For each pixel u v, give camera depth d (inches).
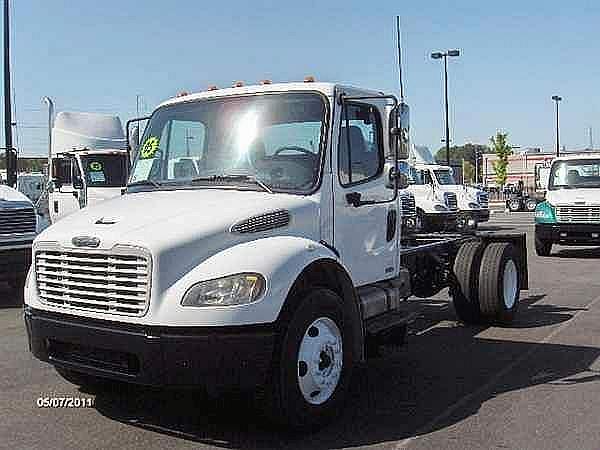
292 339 194.4
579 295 455.5
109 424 215.5
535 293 465.1
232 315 183.0
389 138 247.4
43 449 196.2
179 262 187.6
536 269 593.0
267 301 187.3
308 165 224.1
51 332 201.9
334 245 227.5
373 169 247.8
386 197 255.9
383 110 254.4
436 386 254.2
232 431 208.5
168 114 250.4
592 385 253.8
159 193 229.1
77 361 199.8
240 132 234.5
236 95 240.7
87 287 194.7
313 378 202.4
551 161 722.8
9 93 742.5
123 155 684.1
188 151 240.2
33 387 254.4
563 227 661.3
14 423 217.0
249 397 196.7
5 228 422.6
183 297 183.5
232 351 183.3
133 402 235.6
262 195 218.2
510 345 318.0
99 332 190.5
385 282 260.8
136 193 235.5
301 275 200.7
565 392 245.6
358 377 266.5
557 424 213.5
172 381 183.5
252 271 187.8
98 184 671.1
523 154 2928.2
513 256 370.3
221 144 235.8
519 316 388.2
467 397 240.7
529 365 282.8
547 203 675.4
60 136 703.1
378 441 200.2
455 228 416.8
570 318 380.2
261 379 188.2
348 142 234.5
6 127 743.1
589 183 687.7
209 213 202.2
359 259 240.7
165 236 189.2
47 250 204.4
